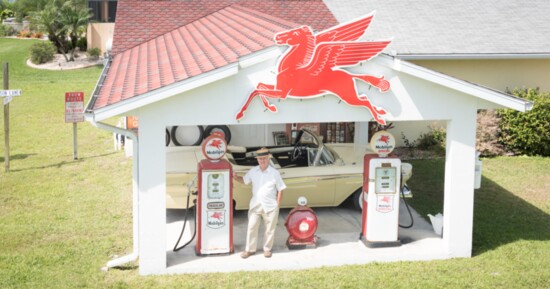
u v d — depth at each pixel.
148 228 8.34
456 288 8.16
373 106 8.62
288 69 8.28
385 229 9.30
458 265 8.91
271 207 8.70
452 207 9.09
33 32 44.38
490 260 9.13
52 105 23.45
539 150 15.84
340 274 8.54
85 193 12.55
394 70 8.64
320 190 10.89
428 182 13.49
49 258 9.05
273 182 8.69
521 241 9.98
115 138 16.84
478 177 9.70
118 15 14.66
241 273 8.52
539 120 15.42
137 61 11.18
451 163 9.01
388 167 9.16
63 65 33.94
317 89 8.40
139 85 8.46
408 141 16.27
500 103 8.64
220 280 8.28
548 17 17.11
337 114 8.63
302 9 16.00
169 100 8.14
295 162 11.87
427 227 10.45
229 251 8.96
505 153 15.98
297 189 10.78
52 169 14.63
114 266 8.70
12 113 22.00
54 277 8.39
